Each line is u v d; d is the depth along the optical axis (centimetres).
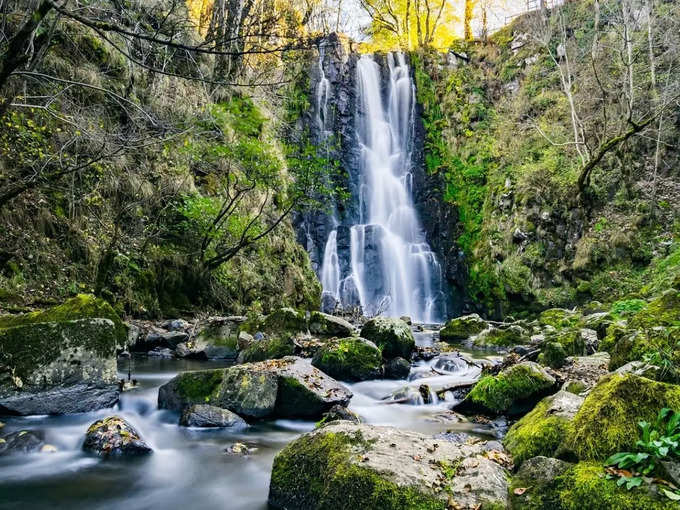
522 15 2786
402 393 625
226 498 337
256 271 1495
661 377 360
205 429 483
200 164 1376
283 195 1708
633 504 212
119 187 1103
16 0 683
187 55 523
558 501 233
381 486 262
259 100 1845
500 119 2514
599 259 1753
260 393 520
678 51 1892
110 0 655
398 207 2550
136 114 1039
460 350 1088
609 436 257
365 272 2262
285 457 333
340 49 2625
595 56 2097
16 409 461
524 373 546
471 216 2350
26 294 830
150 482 361
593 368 591
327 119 2459
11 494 331
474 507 245
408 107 2806
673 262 1521
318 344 889
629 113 1650
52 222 939
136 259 1105
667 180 1798
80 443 420
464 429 502
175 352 892
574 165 1969
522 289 1928
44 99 913
